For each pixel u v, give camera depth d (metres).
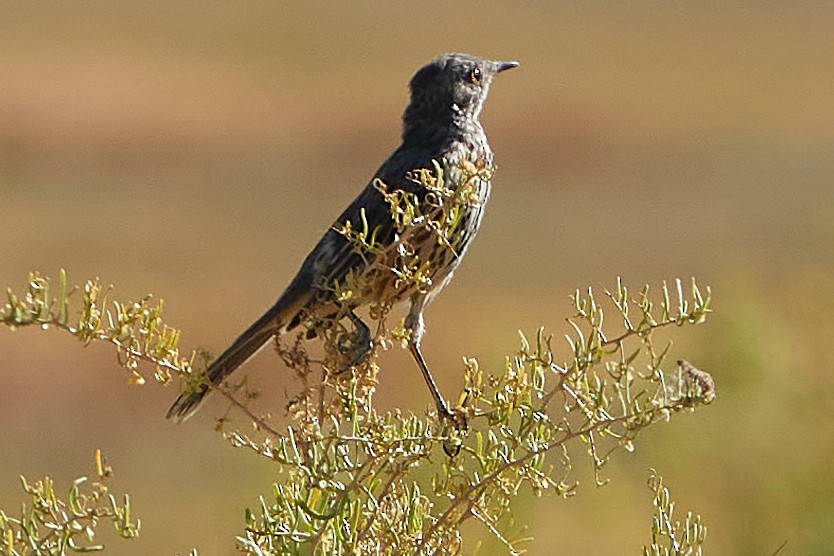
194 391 7.09
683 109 49.47
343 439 7.06
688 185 39.03
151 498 17.28
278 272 30.41
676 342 13.12
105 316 7.45
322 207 37.09
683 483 12.30
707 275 30.31
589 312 7.13
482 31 66.25
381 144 43.34
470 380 7.31
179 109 45.06
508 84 54.47
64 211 34.31
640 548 11.37
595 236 33.81
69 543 6.80
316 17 65.06
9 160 38.00
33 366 22.41
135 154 39.84
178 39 59.09
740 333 12.42
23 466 19.36
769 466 12.21
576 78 55.72
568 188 38.56
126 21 61.69
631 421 7.09
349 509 7.18
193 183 38.19
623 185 38.91
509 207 36.53
